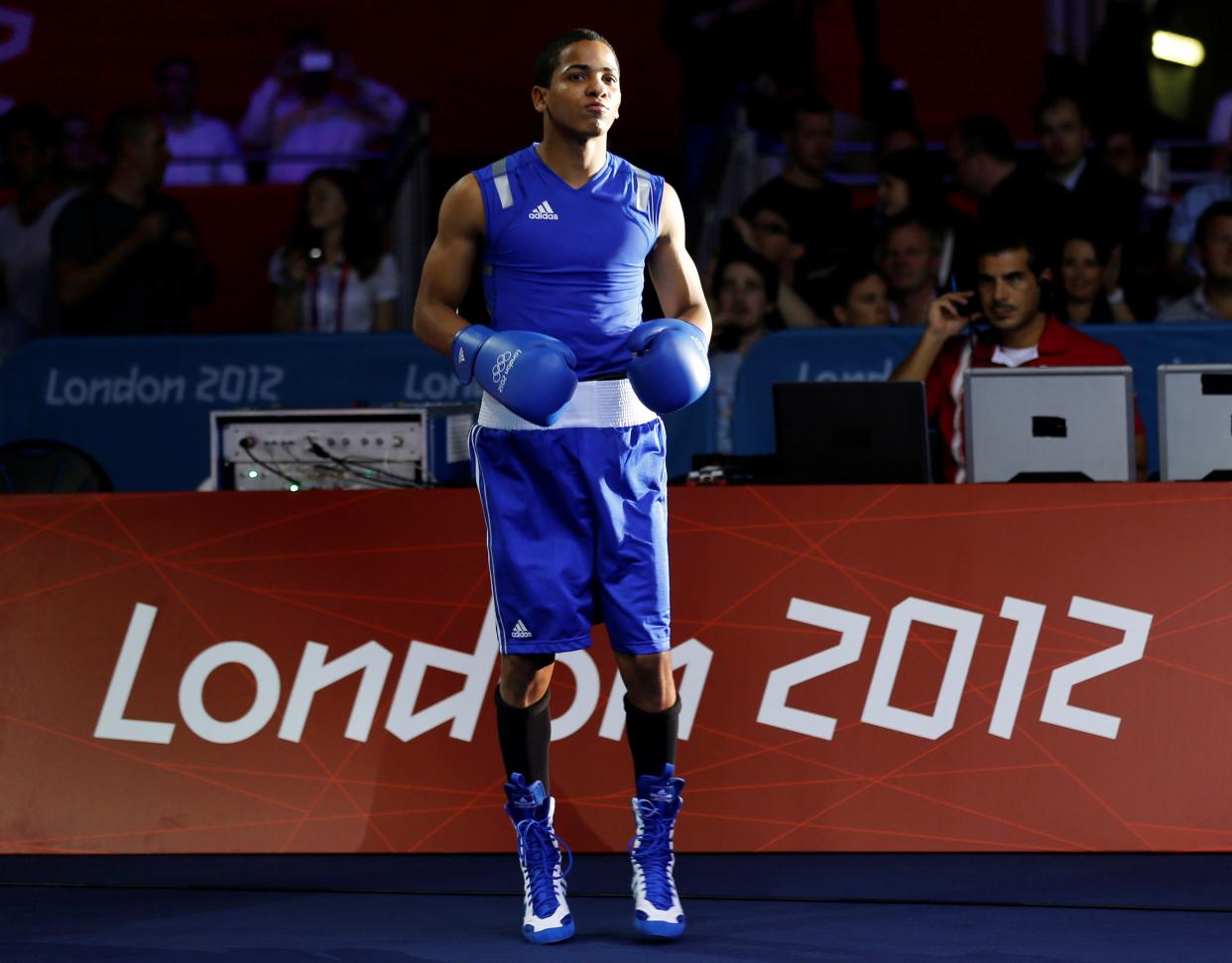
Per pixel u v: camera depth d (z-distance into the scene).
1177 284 24.86
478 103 32.28
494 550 10.24
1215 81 30.06
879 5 30.45
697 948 9.54
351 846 11.90
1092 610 11.71
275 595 12.16
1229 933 9.66
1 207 26.95
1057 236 22.73
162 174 25.92
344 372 22.78
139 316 25.50
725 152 26.64
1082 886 10.82
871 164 29.02
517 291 10.25
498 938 9.86
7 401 23.06
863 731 11.78
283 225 28.22
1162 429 13.64
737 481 15.04
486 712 11.95
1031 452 13.90
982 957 9.22
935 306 19.91
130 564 12.25
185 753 12.05
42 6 31.91
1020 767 11.63
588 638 10.29
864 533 11.96
